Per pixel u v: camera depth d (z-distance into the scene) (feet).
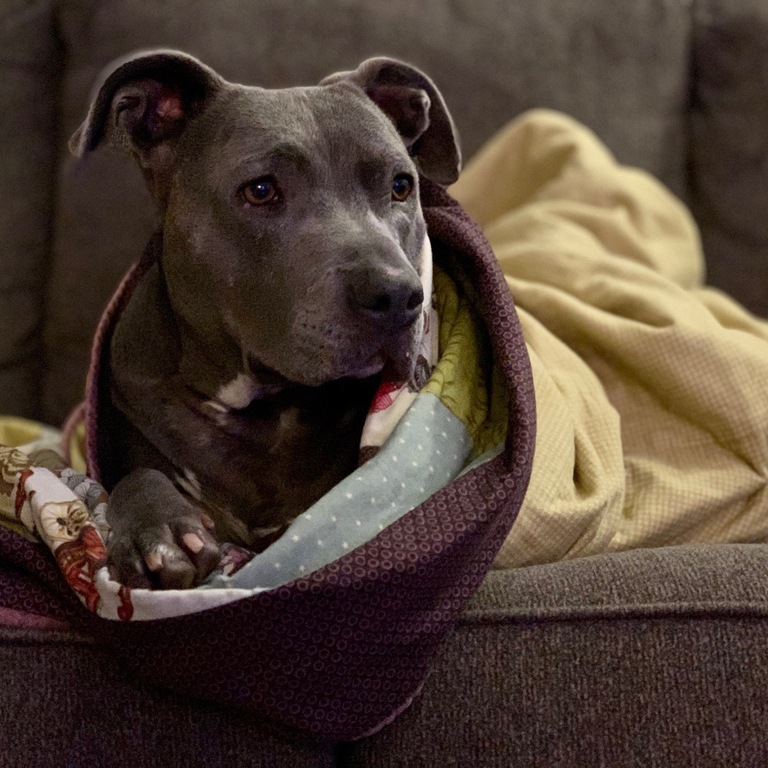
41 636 3.46
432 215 4.60
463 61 7.69
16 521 3.82
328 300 3.84
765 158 7.97
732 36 8.10
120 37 7.38
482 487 3.61
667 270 6.55
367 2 7.62
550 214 6.46
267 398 4.48
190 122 4.39
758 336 5.64
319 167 4.14
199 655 3.24
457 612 3.48
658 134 8.05
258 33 7.41
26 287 7.45
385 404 4.05
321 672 3.28
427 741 3.48
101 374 4.73
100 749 3.42
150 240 4.86
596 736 3.39
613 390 5.03
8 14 7.45
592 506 4.10
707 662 3.38
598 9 8.02
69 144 4.34
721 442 4.72
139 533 3.59
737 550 3.72
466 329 4.35
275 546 3.41
